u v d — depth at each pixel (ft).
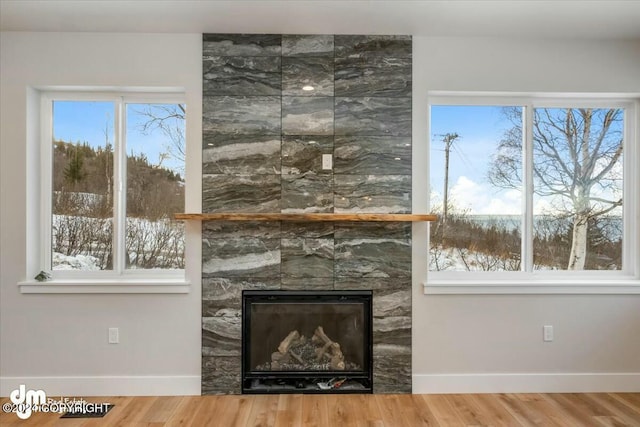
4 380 9.72
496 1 8.39
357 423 8.49
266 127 9.92
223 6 8.61
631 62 10.14
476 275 10.55
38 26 9.52
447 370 10.03
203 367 9.86
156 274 10.52
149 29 9.68
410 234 10.02
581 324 10.13
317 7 8.66
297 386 9.95
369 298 9.97
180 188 10.62
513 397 9.77
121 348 9.85
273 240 9.91
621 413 8.96
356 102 9.99
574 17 9.04
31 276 9.97
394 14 8.96
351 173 9.96
